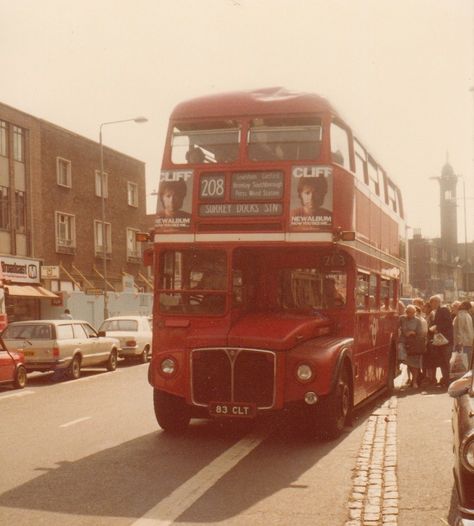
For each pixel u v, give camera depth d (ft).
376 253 46.47
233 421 41.34
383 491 24.35
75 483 26.23
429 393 53.42
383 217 50.06
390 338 53.31
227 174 36.47
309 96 36.68
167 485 25.84
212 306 35.81
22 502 23.57
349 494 24.38
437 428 36.14
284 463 29.66
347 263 37.81
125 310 161.68
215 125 37.11
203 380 34.42
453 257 469.98
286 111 36.55
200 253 36.37
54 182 142.31
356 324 38.60
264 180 36.09
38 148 137.69
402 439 33.45
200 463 29.73
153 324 36.63
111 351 80.74
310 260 37.63
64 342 70.28
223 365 34.06
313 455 31.30
